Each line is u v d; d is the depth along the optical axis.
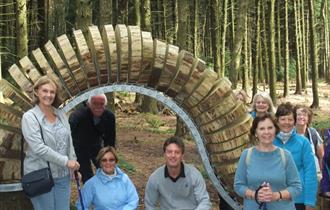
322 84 39.53
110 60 5.46
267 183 4.36
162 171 5.15
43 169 4.75
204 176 9.15
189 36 24.88
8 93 5.20
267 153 4.41
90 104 6.56
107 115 6.81
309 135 5.91
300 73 30.69
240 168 4.52
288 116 5.04
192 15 26.50
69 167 4.73
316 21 43.00
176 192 5.11
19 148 5.24
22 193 5.35
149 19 18.12
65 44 5.41
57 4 18.62
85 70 5.46
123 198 5.25
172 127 15.73
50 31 18.66
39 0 21.12
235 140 5.70
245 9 16.61
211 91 5.63
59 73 5.40
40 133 4.68
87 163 6.86
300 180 4.64
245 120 5.66
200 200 5.10
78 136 6.74
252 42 31.55
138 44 5.47
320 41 44.12
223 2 23.39
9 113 5.21
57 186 4.88
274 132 4.37
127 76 5.59
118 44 5.55
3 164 5.20
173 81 5.60
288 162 4.41
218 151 5.84
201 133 5.84
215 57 20.33
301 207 5.09
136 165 9.85
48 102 4.71
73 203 6.88
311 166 5.01
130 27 5.56
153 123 15.91
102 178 5.25
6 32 20.34
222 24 22.47
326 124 15.70
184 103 5.79
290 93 29.39
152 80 5.68
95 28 5.58
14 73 5.29
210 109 5.69
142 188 8.22
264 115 4.43
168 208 5.13
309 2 23.16
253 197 4.40
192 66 5.58
